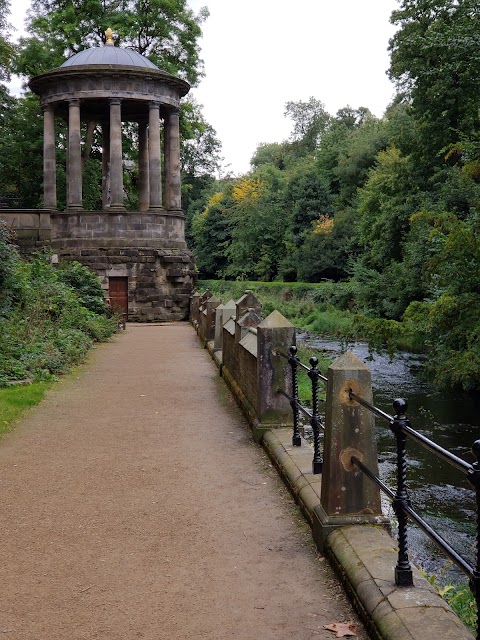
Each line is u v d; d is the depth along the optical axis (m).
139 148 40.41
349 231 56.34
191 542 5.55
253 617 4.28
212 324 20.66
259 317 11.47
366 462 5.18
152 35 42.97
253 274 66.62
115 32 41.88
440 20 28.16
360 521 5.16
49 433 9.42
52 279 22.92
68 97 35.09
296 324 38.91
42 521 6.05
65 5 41.75
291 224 62.72
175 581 4.82
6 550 5.41
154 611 4.38
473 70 24.92
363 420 5.18
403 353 26.61
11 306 18.09
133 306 35.28
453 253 19.20
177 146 37.44
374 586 4.21
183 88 36.94
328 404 5.28
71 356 16.48
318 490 6.12
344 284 45.72
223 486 7.02
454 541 8.79
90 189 44.34
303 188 63.50
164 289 35.84
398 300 32.03
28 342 15.55
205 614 4.33
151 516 6.16
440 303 18.92
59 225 35.50
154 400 11.86
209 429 9.62
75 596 4.60
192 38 43.34
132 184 47.75
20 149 42.53
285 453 7.42
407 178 34.53
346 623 4.16
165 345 21.55
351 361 5.23
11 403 11.02
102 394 12.45
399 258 36.41
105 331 23.08
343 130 77.94
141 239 35.66
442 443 13.90
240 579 4.84
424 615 3.81
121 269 35.12
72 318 20.91
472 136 25.31
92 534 5.74
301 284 51.56
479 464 3.15
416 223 26.84
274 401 8.65
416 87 29.84
